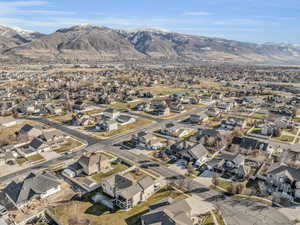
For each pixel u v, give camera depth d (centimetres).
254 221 3888
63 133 7819
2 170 5491
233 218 3956
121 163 5950
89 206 4256
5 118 8850
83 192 4681
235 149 6656
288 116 10269
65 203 4331
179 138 7719
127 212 4094
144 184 4528
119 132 8206
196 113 10244
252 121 9556
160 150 6750
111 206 4244
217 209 4166
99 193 4656
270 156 6388
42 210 4125
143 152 6612
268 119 9856
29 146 6662
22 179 5044
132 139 7388
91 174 5375
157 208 3872
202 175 5419
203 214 4034
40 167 5662
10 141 7056
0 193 4588
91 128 8562
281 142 7469
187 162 5997
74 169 5409
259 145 6631
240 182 5075
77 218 3903
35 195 4400
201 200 4447
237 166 5653
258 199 4484
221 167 5647
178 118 10081
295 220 3919
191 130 8512
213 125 9094
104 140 7462
